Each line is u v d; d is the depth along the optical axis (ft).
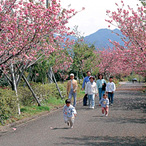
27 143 21.52
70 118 27.55
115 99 66.69
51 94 55.77
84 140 22.22
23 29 30.58
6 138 23.67
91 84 46.96
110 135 24.16
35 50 35.40
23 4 31.07
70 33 40.29
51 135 24.36
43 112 39.78
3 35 29.09
